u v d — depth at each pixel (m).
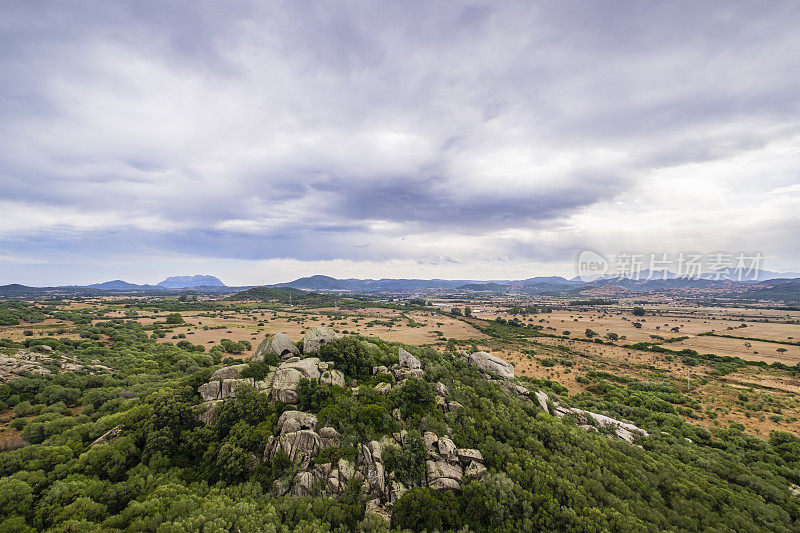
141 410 35.38
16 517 21.94
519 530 25.52
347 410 35.50
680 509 28.45
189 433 31.67
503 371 56.03
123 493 25.55
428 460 31.25
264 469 28.78
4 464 27.17
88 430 34.62
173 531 21.45
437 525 25.25
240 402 33.94
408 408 38.50
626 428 47.31
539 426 39.41
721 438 47.41
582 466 32.91
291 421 32.53
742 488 32.78
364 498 27.14
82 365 61.22
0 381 46.56
